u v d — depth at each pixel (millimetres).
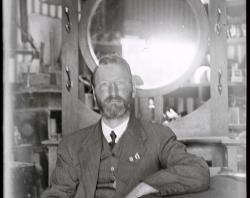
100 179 1312
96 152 1324
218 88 1514
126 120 1356
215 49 1510
